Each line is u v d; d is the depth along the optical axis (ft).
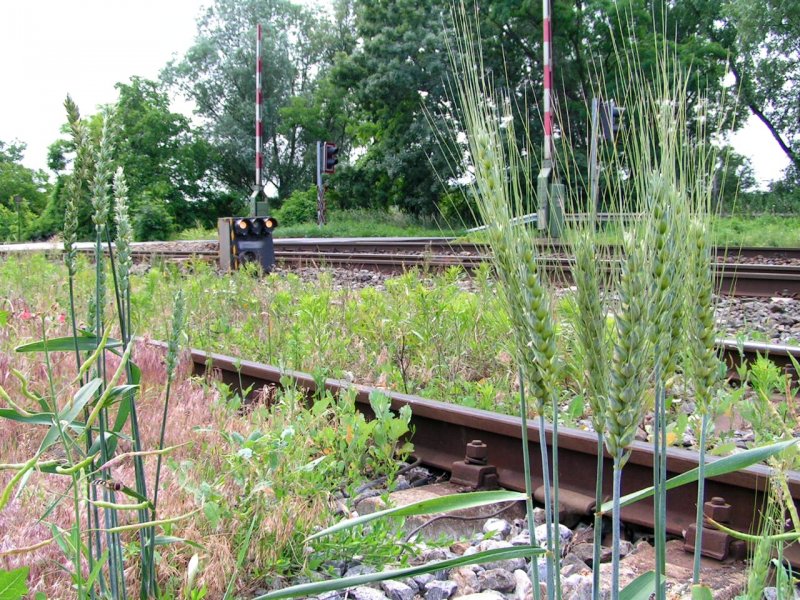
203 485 9.34
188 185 198.39
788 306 29.71
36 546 5.28
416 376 19.20
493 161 4.61
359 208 149.07
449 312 20.71
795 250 48.57
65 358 17.30
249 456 9.74
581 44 118.21
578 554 9.96
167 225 131.85
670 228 4.13
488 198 4.60
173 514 9.42
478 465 12.66
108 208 6.62
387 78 129.39
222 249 45.93
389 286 26.94
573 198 4.57
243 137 202.08
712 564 9.32
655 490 4.93
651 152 4.25
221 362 19.15
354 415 13.32
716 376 4.99
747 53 116.37
